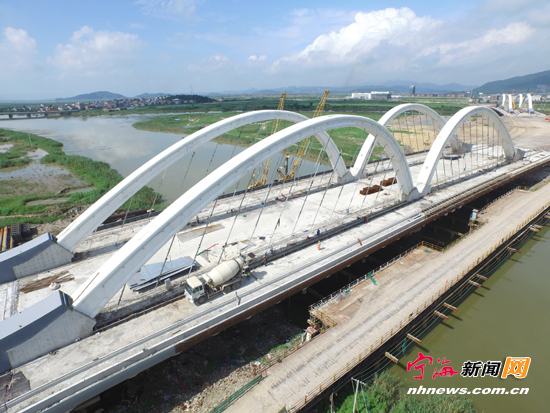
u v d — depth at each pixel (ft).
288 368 68.33
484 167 198.29
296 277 88.74
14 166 295.69
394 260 109.40
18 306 78.02
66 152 370.32
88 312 67.97
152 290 84.28
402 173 136.46
